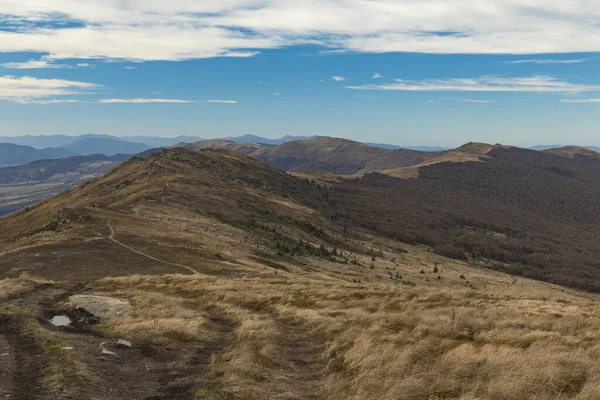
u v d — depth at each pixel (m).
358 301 29.27
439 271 171.00
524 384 12.36
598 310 26.39
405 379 13.02
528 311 24.70
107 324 22.28
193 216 121.62
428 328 19.34
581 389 12.18
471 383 13.00
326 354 17.22
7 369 14.15
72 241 68.25
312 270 94.38
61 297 32.41
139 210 115.50
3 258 57.53
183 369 15.26
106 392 12.55
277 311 27.86
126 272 52.34
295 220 185.38
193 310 26.92
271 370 15.15
